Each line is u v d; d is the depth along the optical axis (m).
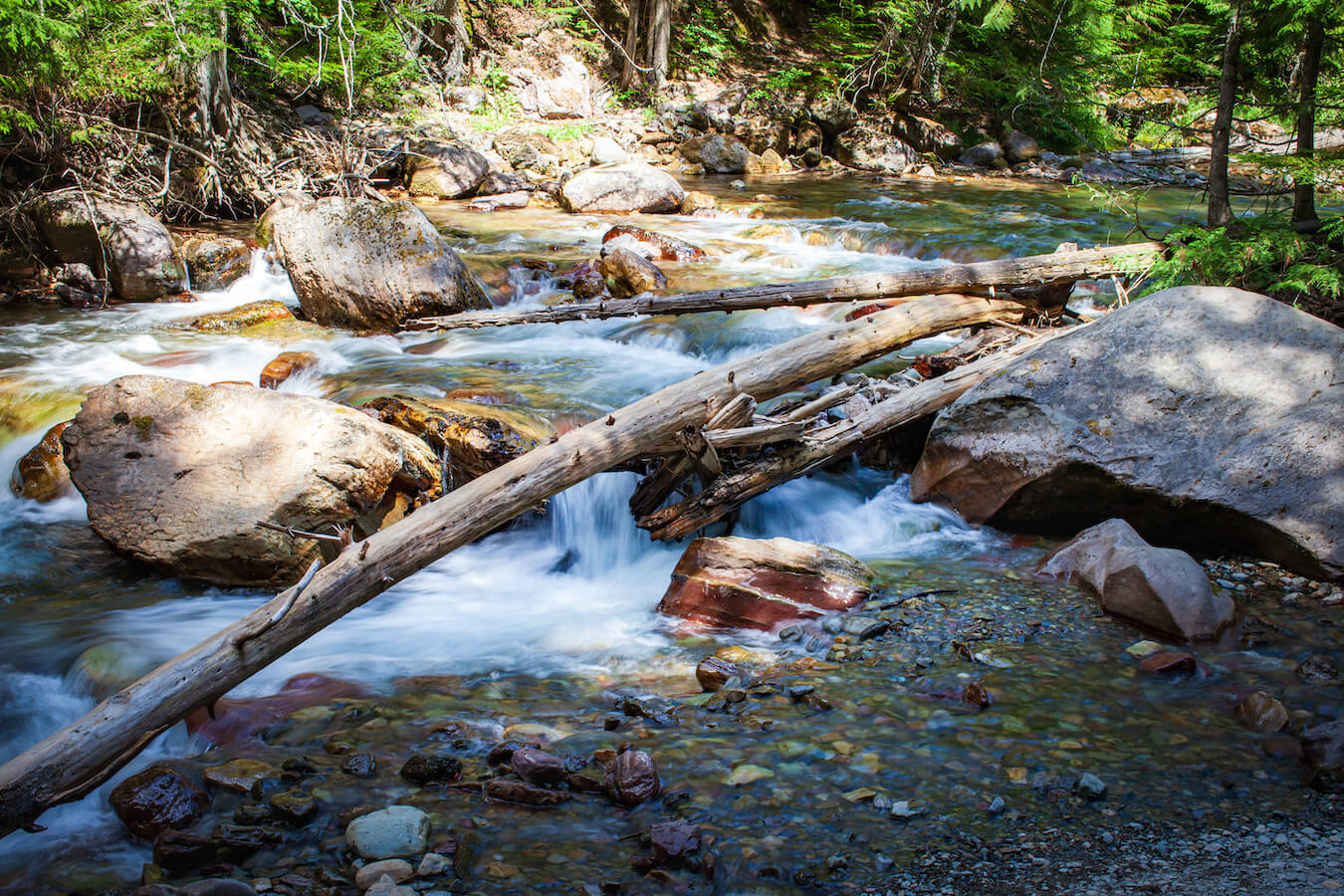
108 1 11.28
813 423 6.77
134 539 5.65
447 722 4.08
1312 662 4.29
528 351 8.99
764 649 4.75
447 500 4.98
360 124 17.20
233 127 13.84
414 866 3.09
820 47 25.00
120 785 3.55
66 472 6.73
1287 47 8.89
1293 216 8.84
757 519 6.35
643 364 8.64
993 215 14.88
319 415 5.85
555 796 3.46
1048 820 3.26
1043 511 5.91
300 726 4.09
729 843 3.17
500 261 11.27
